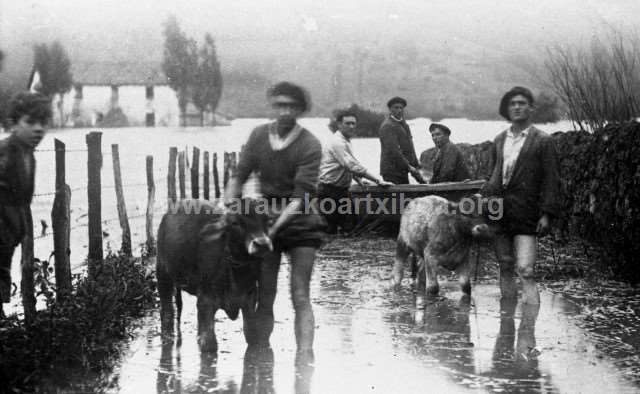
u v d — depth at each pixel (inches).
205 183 711.7
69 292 254.2
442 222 338.3
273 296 253.3
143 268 348.8
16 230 235.6
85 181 826.2
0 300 230.4
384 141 531.5
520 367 230.4
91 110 2134.6
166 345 255.6
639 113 472.4
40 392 207.2
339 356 243.6
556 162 315.6
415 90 1544.0
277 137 244.8
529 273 320.5
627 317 295.0
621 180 365.7
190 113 2037.4
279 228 238.5
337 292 348.8
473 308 315.3
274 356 243.3
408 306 319.3
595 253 413.1
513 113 321.1
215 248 240.8
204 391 209.0
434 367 231.1
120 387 212.2
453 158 484.4
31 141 236.7
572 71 498.9
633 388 209.2
